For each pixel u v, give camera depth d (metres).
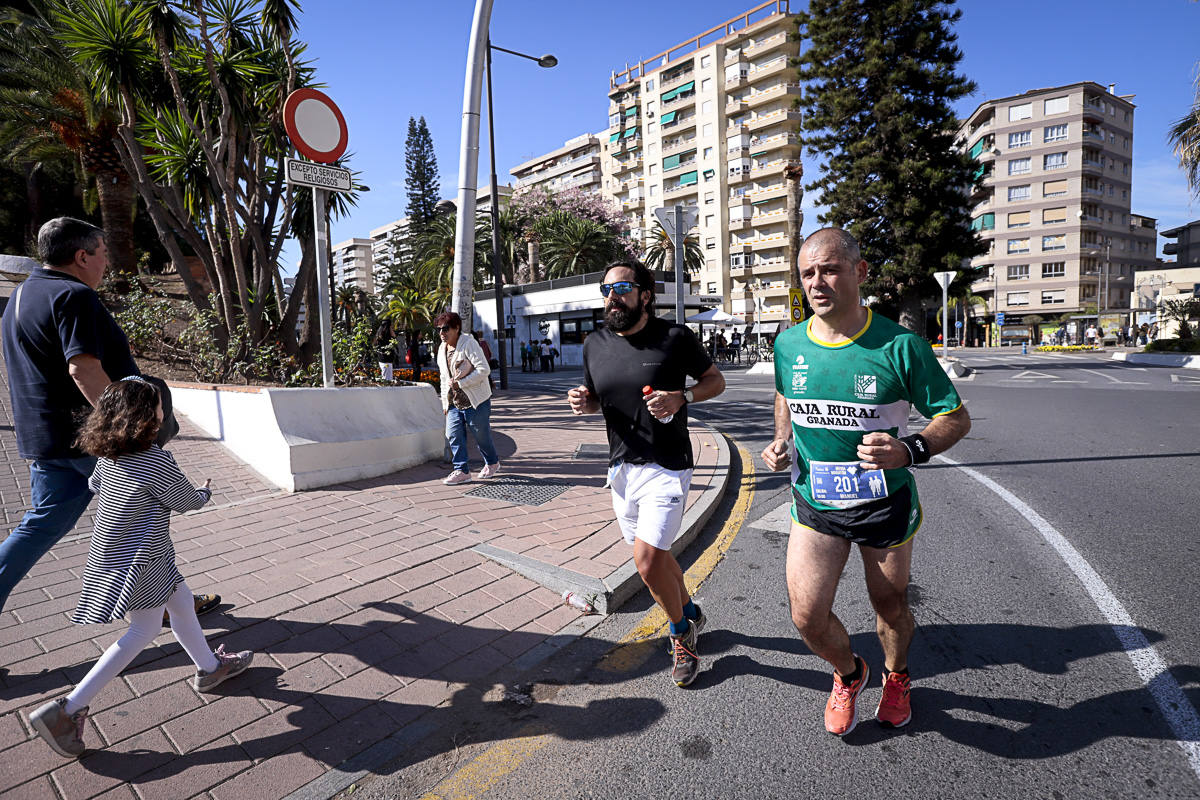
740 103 60.88
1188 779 2.22
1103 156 62.78
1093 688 2.78
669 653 3.22
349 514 5.12
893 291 26.23
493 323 37.12
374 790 2.29
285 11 8.34
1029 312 63.62
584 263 45.16
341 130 6.11
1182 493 5.68
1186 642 3.11
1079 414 10.56
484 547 4.38
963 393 14.30
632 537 3.05
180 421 7.66
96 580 2.36
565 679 3.01
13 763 2.30
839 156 26.17
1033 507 5.45
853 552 4.56
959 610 3.56
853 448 2.25
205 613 3.45
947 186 24.77
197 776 2.30
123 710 2.62
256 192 9.45
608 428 2.93
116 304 12.84
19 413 2.73
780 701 2.78
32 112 16.03
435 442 7.24
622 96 73.00
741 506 5.77
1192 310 27.88
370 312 18.27
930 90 24.34
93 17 8.23
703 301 39.25
